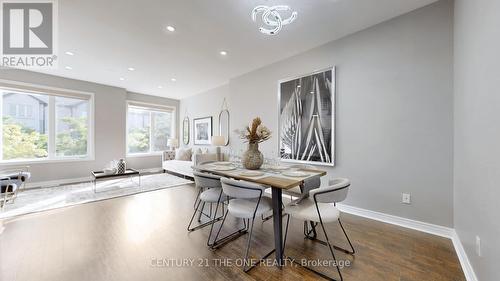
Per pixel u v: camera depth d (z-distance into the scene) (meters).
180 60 3.76
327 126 3.04
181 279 1.54
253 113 4.27
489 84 1.21
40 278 1.54
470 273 1.52
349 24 2.61
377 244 2.03
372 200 2.66
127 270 1.64
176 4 2.21
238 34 2.85
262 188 1.73
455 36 2.02
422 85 2.29
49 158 4.62
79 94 4.98
